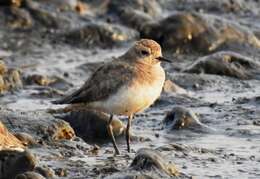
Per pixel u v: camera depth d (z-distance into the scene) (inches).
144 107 546.0
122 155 539.8
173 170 478.6
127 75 533.3
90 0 1085.1
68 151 540.4
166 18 928.3
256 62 815.1
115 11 1067.3
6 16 998.4
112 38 959.6
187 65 836.6
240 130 605.0
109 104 538.9
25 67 849.5
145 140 585.0
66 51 928.9
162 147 547.5
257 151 551.2
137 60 542.3
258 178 486.3
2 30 981.2
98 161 518.3
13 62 869.2
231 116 645.9
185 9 1135.6
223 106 681.0
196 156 532.7
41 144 548.4
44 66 856.3
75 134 590.6
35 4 1027.3
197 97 722.2
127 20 1020.5
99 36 960.9
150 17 1027.9
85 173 483.2
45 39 963.3
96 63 853.8
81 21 1029.8
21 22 994.7
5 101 709.9
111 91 534.9
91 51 931.3
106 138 592.1
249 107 671.8
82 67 842.8
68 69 841.5
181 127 609.3
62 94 737.6
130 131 590.2
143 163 474.3
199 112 662.5
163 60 547.2
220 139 585.6
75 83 788.0
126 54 551.2
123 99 532.7
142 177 451.5
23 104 697.6
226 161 522.0
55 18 1013.2
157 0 1154.7
